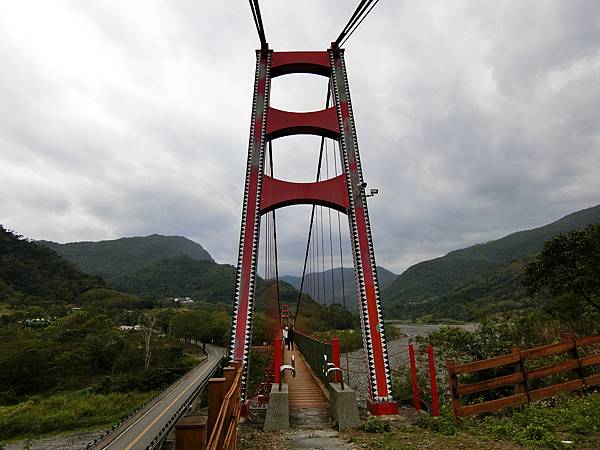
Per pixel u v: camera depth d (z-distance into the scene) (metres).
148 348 45.62
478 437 6.43
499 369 10.65
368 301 11.18
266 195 12.88
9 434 26.81
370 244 11.88
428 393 11.44
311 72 15.38
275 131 13.77
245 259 11.90
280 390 8.62
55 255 113.25
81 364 43.12
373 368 10.35
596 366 9.12
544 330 12.41
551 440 5.70
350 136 13.41
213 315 70.12
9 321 61.03
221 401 4.07
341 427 8.05
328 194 12.91
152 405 28.34
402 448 6.19
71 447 24.34
